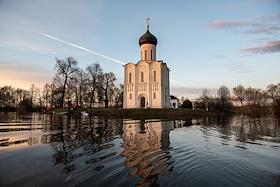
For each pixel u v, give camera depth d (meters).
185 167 10.92
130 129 26.36
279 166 11.71
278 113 91.81
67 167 10.38
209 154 14.02
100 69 75.19
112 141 17.56
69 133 21.64
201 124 37.84
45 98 103.75
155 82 72.50
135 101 72.81
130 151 14.06
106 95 81.88
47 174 9.37
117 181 8.82
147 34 78.06
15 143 16.08
